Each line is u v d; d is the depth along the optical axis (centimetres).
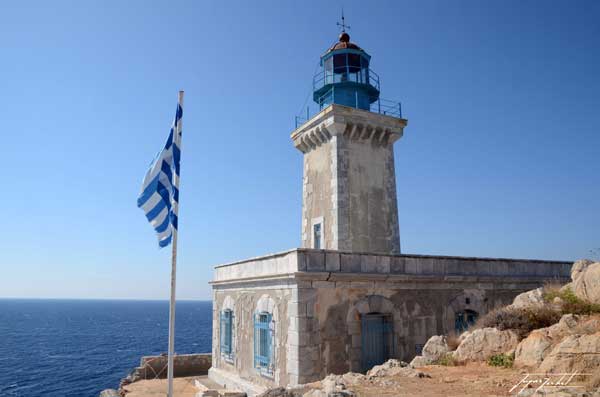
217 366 2169
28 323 16212
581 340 1002
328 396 916
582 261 1473
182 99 1244
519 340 1282
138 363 6612
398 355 1622
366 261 1625
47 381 5316
